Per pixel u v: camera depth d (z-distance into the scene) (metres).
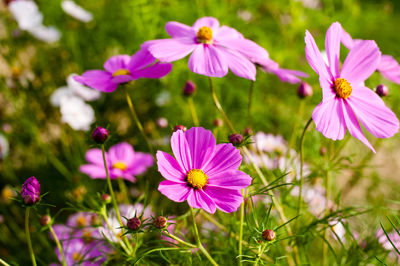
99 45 1.49
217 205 0.72
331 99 0.75
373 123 0.76
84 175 1.19
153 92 1.41
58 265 0.92
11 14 1.34
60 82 1.41
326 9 1.63
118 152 1.01
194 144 0.74
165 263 0.88
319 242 0.96
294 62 1.52
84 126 1.22
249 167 0.89
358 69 0.78
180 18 1.43
